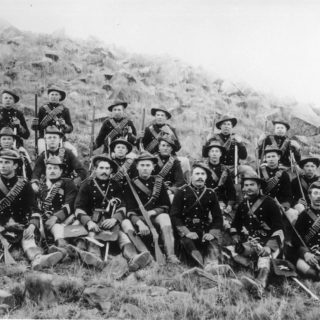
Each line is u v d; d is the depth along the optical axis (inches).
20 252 213.2
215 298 191.2
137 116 386.0
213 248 217.2
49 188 236.8
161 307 184.2
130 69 446.6
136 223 221.9
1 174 222.8
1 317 173.6
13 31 441.1
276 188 262.4
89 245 212.5
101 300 185.3
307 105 433.1
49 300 183.3
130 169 259.6
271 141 307.9
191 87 435.8
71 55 438.0
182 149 361.7
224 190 269.0
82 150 333.1
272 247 213.2
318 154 383.9
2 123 293.0
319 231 222.8
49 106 305.7
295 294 202.2
